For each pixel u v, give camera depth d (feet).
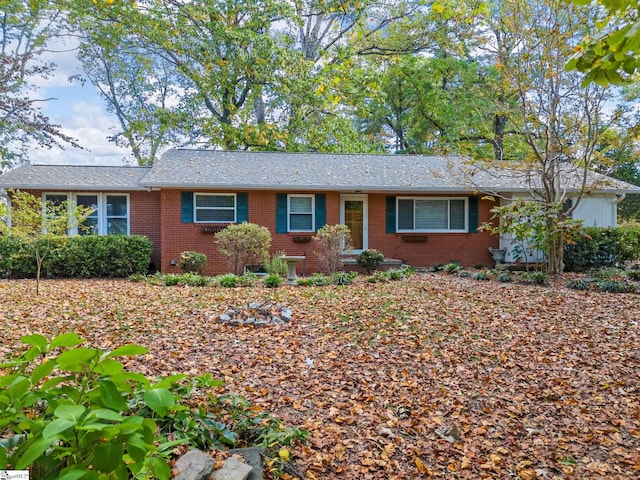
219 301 27.78
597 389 14.88
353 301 27.81
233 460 8.47
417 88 80.33
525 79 37.32
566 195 43.73
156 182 42.80
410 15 58.29
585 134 38.04
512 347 18.99
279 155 54.08
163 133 80.23
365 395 14.14
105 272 42.32
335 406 13.30
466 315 24.26
